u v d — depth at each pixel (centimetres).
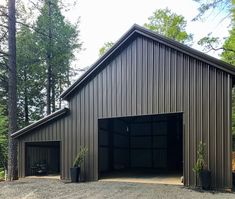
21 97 2522
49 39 2230
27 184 1113
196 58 988
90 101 1182
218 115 942
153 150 1661
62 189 981
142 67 1088
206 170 928
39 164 1424
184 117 995
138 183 1054
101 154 1391
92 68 1170
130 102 1098
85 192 916
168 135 1633
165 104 1030
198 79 984
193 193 869
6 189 1015
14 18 1409
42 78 2445
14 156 1348
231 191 896
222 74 949
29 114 2619
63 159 1223
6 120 2145
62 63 2394
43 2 1661
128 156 1702
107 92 1149
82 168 1173
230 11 1505
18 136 1343
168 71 1037
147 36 1073
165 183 1032
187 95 996
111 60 1152
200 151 945
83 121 1192
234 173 1108
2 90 2325
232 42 1642
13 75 1391
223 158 922
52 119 1257
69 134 1218
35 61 2339
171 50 1038
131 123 1727
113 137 1528
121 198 816
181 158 1594
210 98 960
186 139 986
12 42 1396
